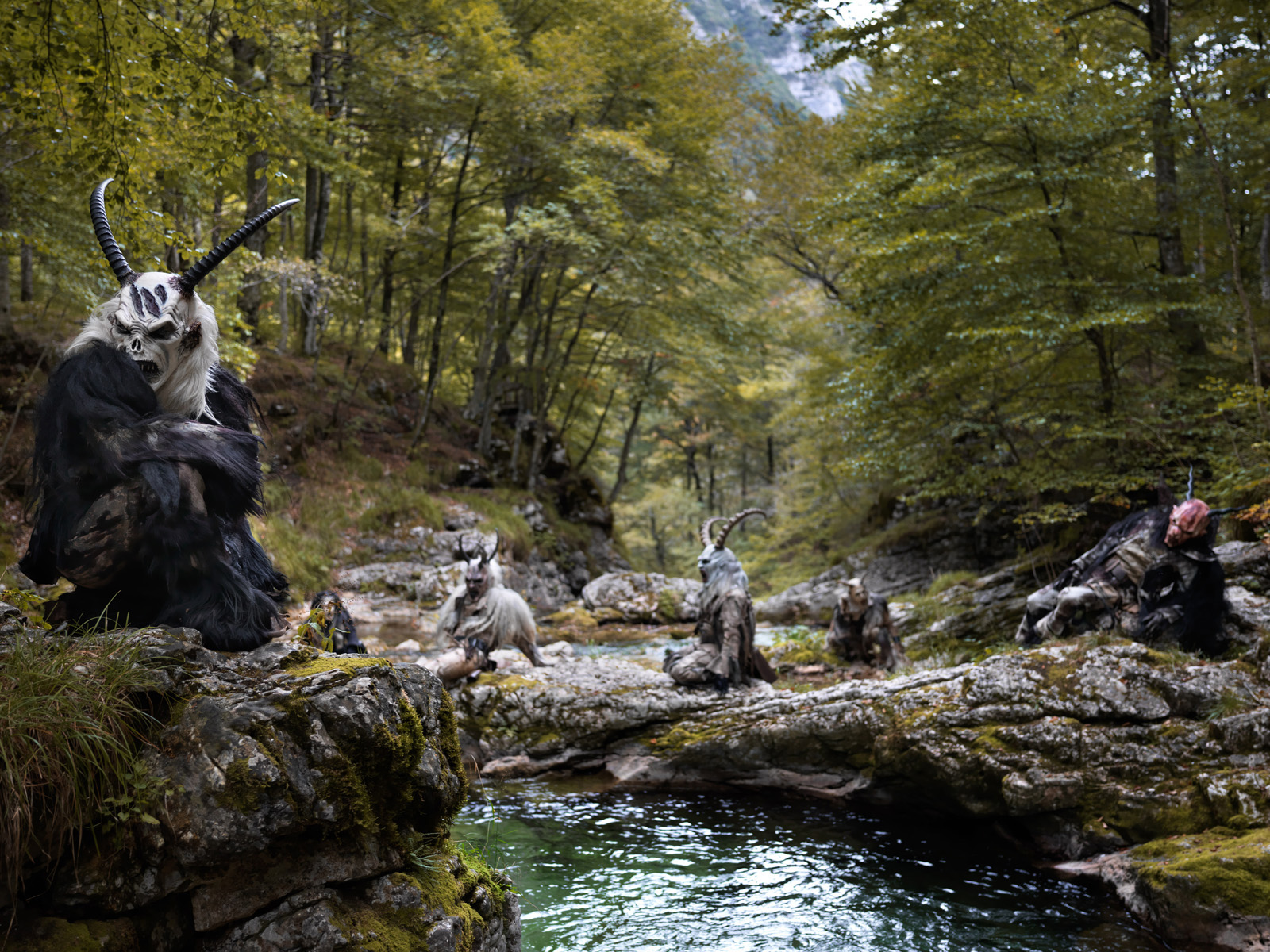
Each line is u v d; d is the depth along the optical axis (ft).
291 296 75.66
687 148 67.77
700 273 70.64
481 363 79.25
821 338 82.38
